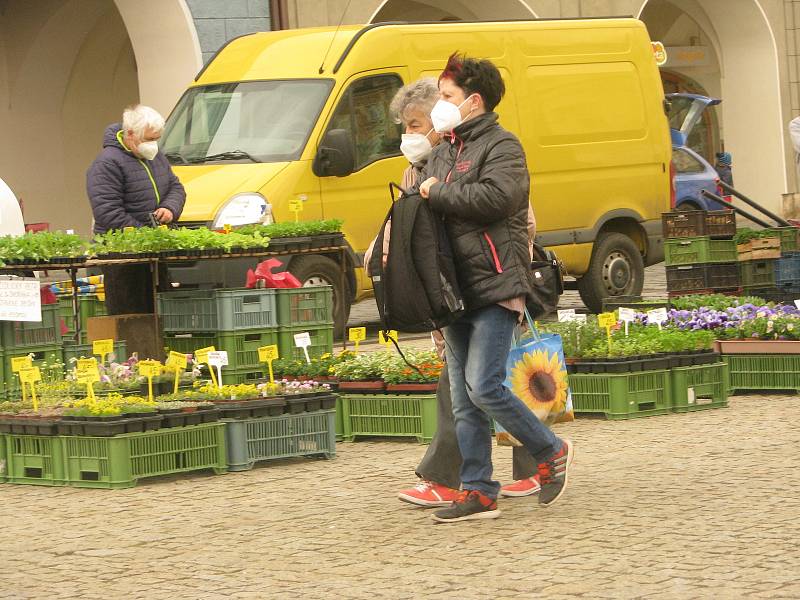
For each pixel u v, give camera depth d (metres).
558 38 20.41
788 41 37.03
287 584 7.29
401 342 18.31
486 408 8.51
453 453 9.03
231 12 26.52
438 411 9.07
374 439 11.99
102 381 11.75
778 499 8.78
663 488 9.27
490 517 8.62
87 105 34.16
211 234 13.68
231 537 8.43
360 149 18.50
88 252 13.14
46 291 12.89
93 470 10.21
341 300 18.00
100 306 16.78
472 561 7.60
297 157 17.92
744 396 13.62
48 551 8.30
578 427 11.99
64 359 12.77
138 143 14.68
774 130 37.06
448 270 8.31
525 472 9.27
